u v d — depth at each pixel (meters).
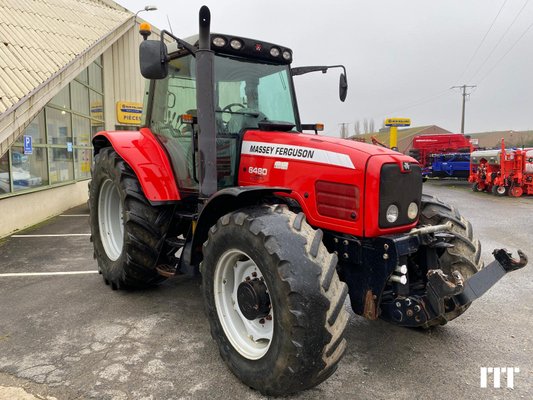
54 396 2.50
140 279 3.97
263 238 2.39
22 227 7.37
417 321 2.63
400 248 2.62
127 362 2.88
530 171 13.24
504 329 3.49
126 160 3.79
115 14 11.35
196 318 3.61
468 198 13.19
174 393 2.54
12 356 2.95
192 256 3.23
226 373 2.77
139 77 13.88
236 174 3.44
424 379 2.74
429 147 20.09
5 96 5.57
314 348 2.23
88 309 3.77
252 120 3.55
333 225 2.83
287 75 3.84
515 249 6.23
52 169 8.94
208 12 2.78
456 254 3.21
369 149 2.82
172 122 3.79
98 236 4.40
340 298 2.33
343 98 3.95
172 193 3.74
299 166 2.99
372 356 3.02
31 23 7.94
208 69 2.91
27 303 3.89
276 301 2.31
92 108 11.60
